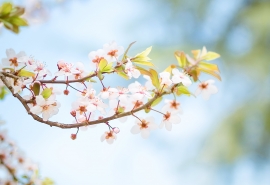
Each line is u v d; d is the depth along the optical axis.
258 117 3.75
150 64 1.10
